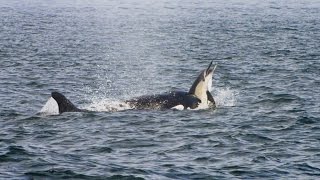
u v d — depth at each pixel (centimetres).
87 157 4303
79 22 17450
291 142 4722
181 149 4534
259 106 6112
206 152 4456
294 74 8219
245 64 9444
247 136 4903
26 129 5128
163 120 5469
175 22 17275
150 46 12262
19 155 4300
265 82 7594
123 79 8212
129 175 3897
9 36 13838
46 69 8894
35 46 12006
